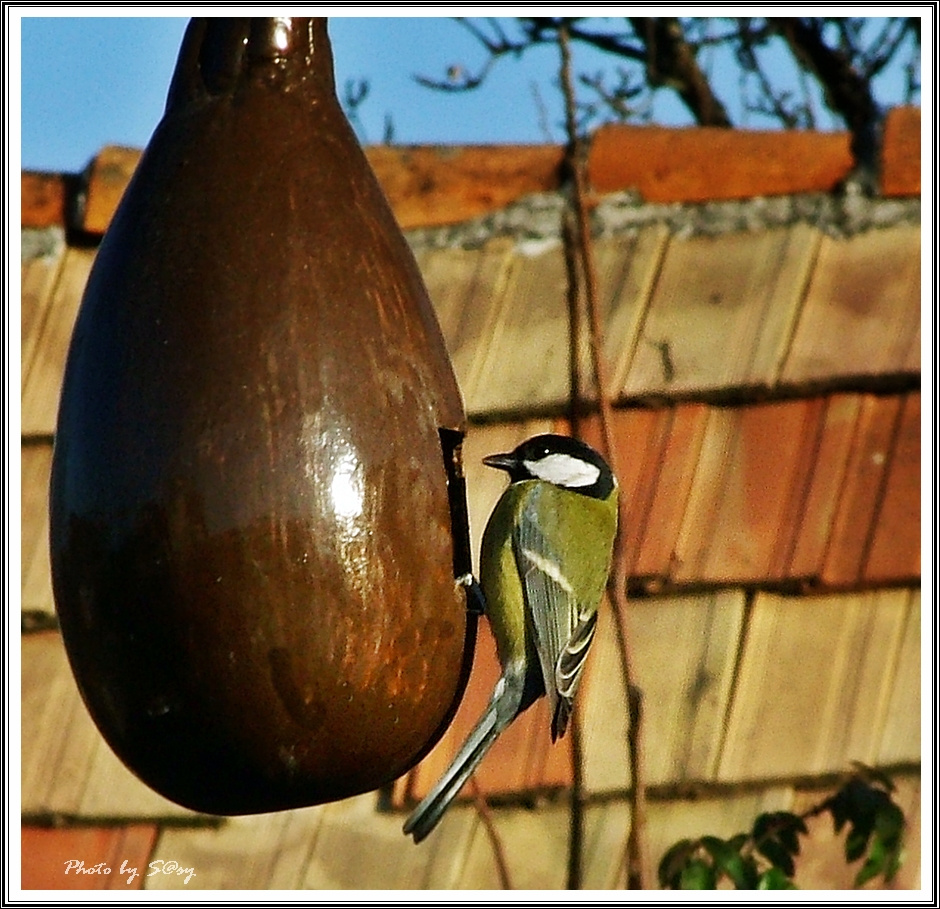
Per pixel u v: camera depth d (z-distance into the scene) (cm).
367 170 701
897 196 1051
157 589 633
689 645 954
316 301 654
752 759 925
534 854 927
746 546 970
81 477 650
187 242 659
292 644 631
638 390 1012
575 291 1040
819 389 999
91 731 1018
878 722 923
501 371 1028
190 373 642
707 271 1042
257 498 630
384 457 651
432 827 772
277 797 670
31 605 1048
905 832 895
